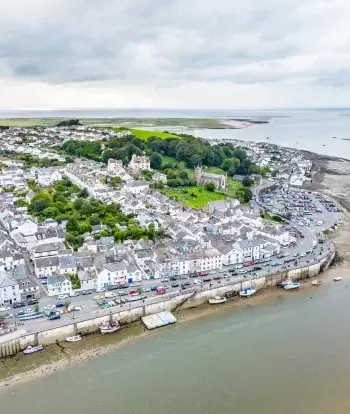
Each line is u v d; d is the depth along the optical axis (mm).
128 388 128250
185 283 186375
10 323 152625
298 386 129000
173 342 153125
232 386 129125
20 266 181375
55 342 151375
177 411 118688
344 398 124000
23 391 126938
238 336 156750
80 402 122375
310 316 171125
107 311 162375
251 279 193125
